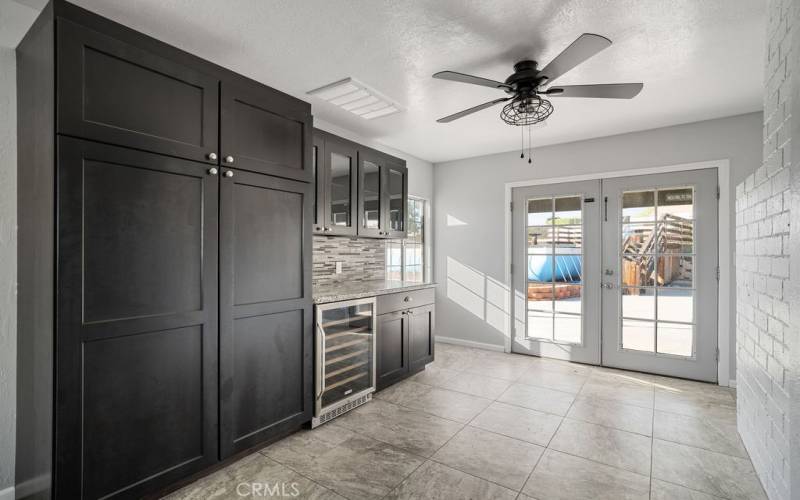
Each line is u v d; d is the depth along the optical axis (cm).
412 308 351
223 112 197
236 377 204
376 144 414
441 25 202
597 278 395
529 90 220
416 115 333
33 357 160
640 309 374
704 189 344
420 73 255
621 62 239
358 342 289
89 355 152
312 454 220
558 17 194
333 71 254
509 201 446
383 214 371
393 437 241
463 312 479
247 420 210
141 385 168
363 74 258
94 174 153
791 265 132
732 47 221
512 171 444
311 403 248
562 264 415
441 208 496
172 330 178
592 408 286
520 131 374
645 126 358
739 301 239
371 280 409
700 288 346
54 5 144
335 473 201
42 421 151
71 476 148
